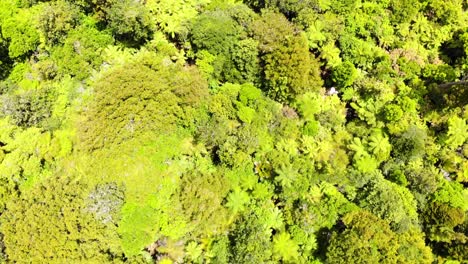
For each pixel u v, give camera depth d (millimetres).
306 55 23344
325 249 22172
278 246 21844
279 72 23156
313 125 24125
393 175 23828
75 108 22875
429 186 23250
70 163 22016
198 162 23000
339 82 24875
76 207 20531
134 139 22188
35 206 20406
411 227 22375
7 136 21797
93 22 24047
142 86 21859
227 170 22859
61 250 20031
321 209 22469
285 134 23797
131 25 23062
